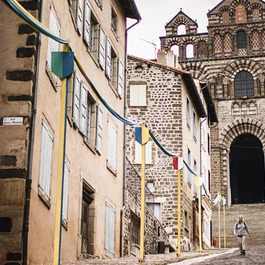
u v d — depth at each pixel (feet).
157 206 106.01
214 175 178.91
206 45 196.44
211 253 82.64
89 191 65.98
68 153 56.95
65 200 54.75
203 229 131.34
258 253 77.82
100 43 70.79
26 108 46.93
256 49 191.11
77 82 60.29
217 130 183.32
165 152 60.95
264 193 210.38
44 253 49.01
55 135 53.52
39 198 47.60
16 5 33.81
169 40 199.82
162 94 111.24
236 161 208.13
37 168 47.52
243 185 214.07
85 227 64.64
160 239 96.37
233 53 192.34
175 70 111.65
